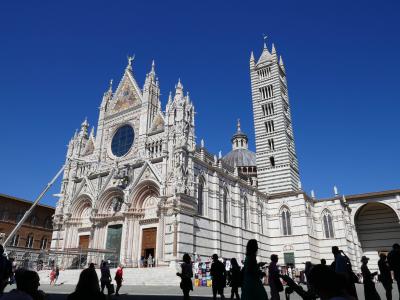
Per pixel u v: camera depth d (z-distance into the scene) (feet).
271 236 269.03
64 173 246.68
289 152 295.48
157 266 175.83
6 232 266.98
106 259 198.18
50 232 307.17
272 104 312.29
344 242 264.31
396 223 313.53
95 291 29.25
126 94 247.50
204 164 208.74
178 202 178.29
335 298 22.20
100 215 214.48
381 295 103.04
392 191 290.76
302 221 259.80
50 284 158.30
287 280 34.91
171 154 195.62
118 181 212.84
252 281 42.01
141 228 196.54
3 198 270.26
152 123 223.71
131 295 101.50
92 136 255.09
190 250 178.81
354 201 308.60
